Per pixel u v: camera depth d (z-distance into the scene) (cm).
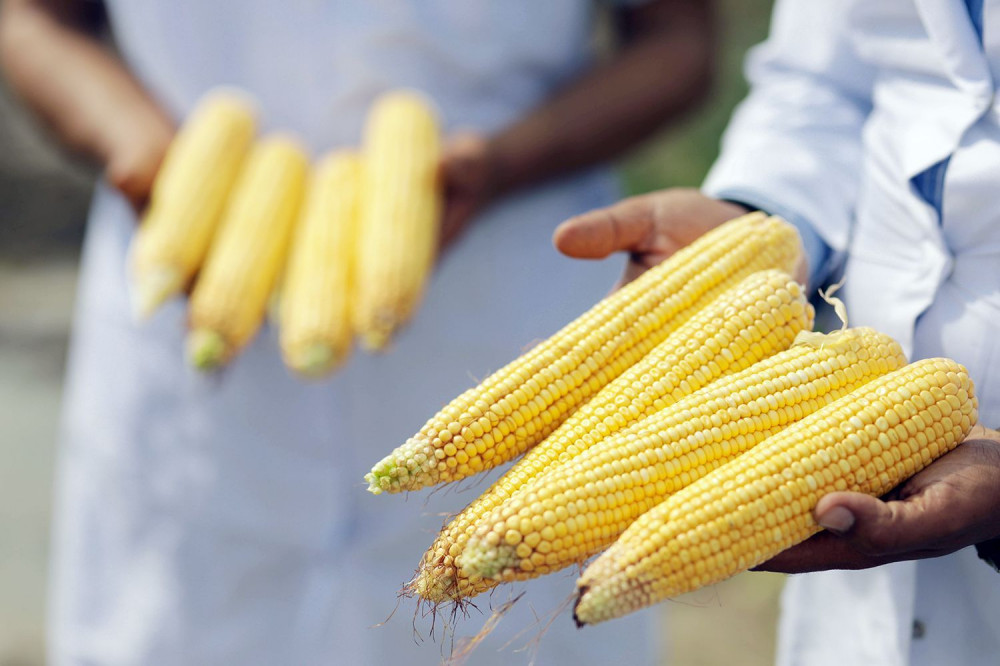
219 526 254
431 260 227
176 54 251
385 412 249
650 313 133
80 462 266
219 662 259
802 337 126
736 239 142
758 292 129
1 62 265
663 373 123
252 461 250
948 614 157
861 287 160
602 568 105
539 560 106
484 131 254
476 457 118
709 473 114
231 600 258
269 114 257
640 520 108
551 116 240
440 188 232
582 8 257
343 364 237
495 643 242
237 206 233
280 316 228
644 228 155
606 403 121
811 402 121
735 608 369
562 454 118
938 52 144
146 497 257
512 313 249
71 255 749
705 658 340
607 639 251
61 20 269
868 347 126
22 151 869
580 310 254
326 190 236
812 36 175
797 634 176
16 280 703
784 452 112
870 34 158
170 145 242
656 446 113
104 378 258
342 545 255
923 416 116
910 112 154
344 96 251
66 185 834
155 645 260
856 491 113
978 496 110
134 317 250
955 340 147
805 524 111
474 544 106
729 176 173
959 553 153
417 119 238
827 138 174
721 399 118
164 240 221
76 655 267
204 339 213
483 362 249
